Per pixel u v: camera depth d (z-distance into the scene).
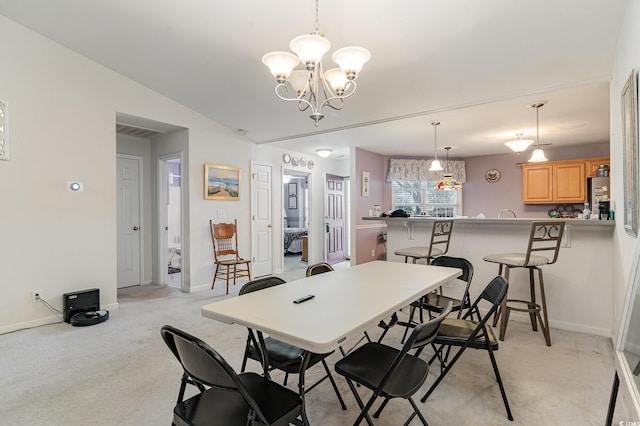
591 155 5.86
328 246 7.15
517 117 4.19
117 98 3.86
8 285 3.12
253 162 5.60
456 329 2.16
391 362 1.67
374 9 2.40
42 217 3.33
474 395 2.07
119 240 4.88
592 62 2.74
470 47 2.72
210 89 4.02
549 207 6.31
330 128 4.85
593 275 3.10
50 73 3.37
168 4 2.67
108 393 2.09
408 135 5.18
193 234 4.70
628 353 1.38
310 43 1.93
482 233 3.69
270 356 1.77
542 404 1.97
